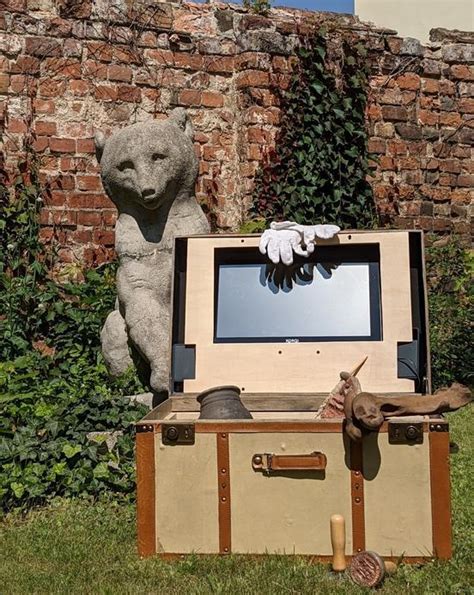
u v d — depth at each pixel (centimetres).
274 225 396
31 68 759
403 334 384
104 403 479
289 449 306
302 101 808
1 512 406
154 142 516
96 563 331
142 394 510
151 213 532
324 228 390
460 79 893
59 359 680
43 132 762
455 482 431
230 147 824
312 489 306
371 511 303
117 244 535
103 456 437
